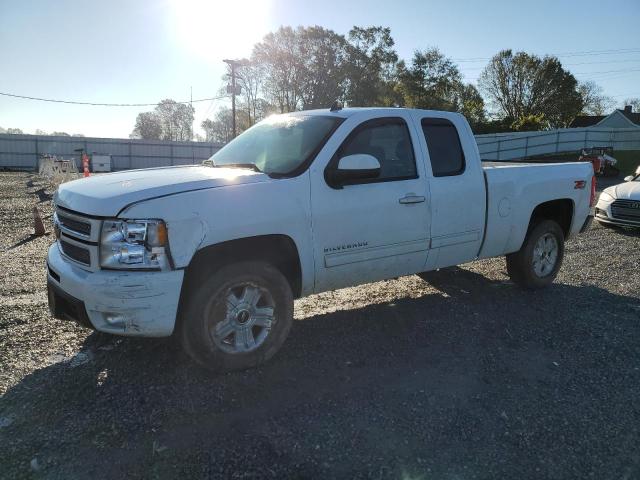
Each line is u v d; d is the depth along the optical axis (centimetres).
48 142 4650
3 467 272
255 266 381
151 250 338
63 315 382
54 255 394
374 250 443
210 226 353
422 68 6488
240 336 384
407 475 273
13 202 1477
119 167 4941
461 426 320
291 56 6378
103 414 324
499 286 625
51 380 366
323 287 427
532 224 596
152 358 404
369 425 318
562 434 315
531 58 6906
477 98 7288
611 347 446
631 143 4281
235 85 4925
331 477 270
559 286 631
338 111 468
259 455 286
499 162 693
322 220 408
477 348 438
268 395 352
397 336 462
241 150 482
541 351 435
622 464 288
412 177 466
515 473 278
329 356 417
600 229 1051
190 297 362
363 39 6419
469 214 506
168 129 9425
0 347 417
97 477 267
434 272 684
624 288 626
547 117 7044
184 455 285
